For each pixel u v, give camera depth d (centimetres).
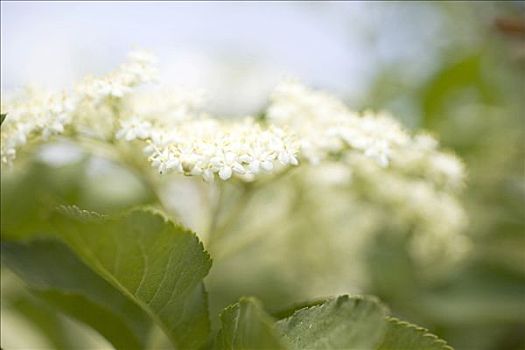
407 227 33
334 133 25
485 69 39
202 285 21
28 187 28
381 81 41
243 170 21
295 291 34
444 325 32
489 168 36
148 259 19
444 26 44
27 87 24
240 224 30
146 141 23
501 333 32
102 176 33
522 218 35
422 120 38
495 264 33
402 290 33
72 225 19
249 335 17
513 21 35
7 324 29
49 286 22
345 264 33
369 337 18
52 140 25
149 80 24
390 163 29
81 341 29
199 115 26
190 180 27
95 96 24
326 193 31
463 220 32
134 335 22
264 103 33
